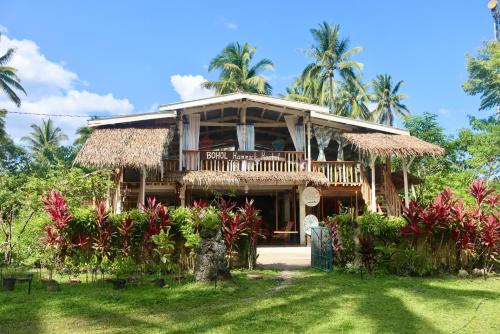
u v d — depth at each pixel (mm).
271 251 14133
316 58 34156
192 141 16469
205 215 8398
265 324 4949
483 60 25656
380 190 16719
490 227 8633
